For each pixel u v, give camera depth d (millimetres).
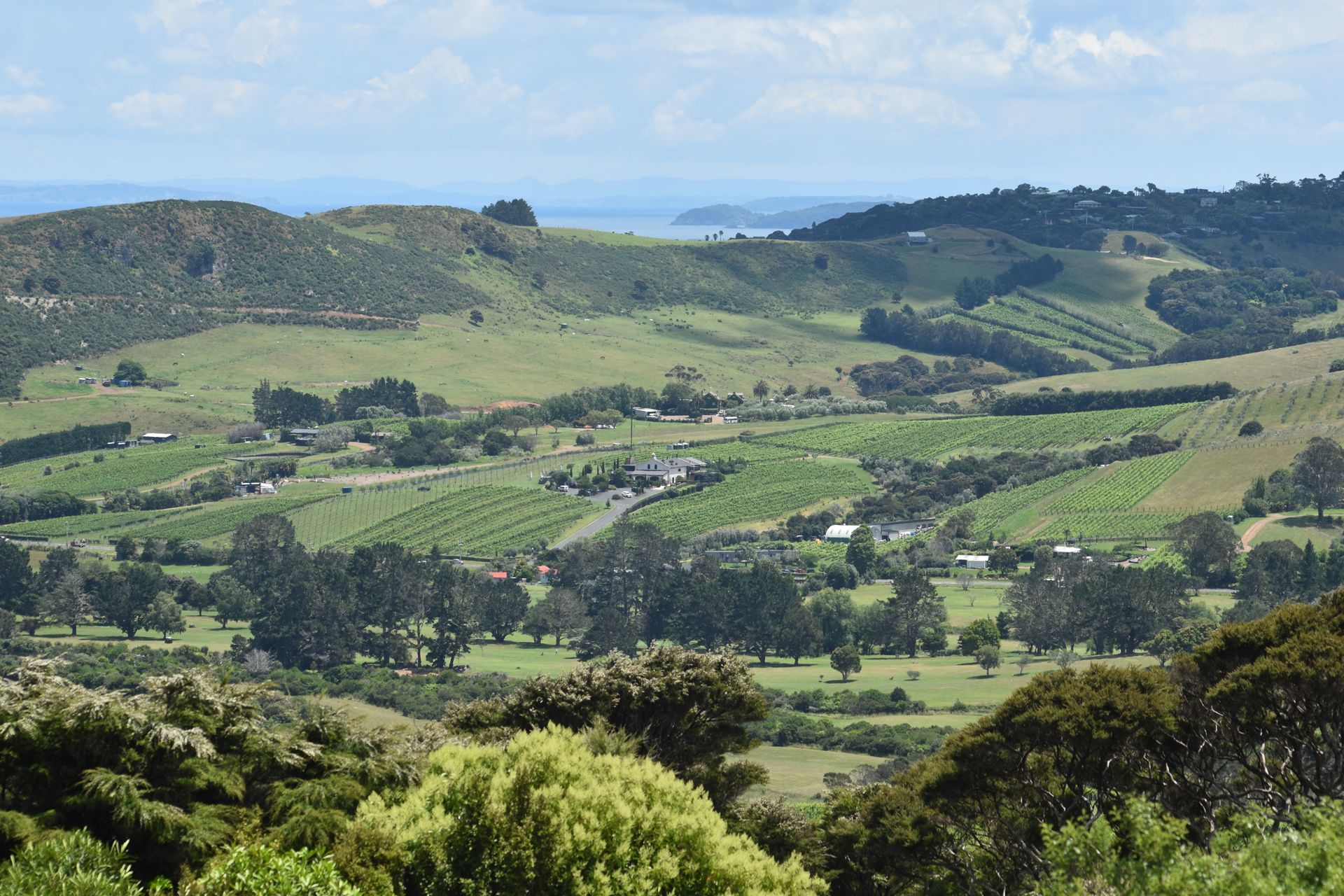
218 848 36000
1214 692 50594
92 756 36625
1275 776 50969
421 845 39156
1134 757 51906
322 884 33719
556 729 46344
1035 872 52500
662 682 59469
